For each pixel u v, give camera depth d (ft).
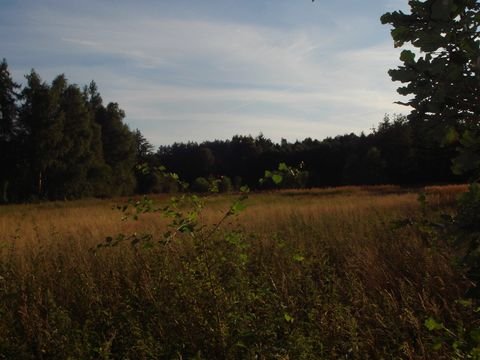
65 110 181.88
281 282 17.51
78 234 32.50
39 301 16.42
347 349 12.51
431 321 6.12
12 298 16.97
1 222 44.75
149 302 15.48
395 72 4.35
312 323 13.73
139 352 12.89
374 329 13.25
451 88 4.14
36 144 167.63
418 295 15.07
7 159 170.60
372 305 14.55
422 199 5.94
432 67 4.11
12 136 172.24
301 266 19.80
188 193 12.91
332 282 18.67
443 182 147.84
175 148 384.68
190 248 17.37
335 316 13.60
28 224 41.22
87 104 221.66
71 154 179.63
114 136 219.00
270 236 25.48
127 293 17.93
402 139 180.96
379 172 189.47
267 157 289.94
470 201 4.38
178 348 12.04
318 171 260.62
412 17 4.35
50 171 174.70
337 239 27.09
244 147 339.16
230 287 13.34
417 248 20.39
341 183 236.43
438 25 4.09
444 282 16.38
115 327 15.01
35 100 168.76
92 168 189.26
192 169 328.90
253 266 20.43
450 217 4.69
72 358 12.60
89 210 68.28
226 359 11.52
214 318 12.24
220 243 13.52
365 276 19.01
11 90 171.63
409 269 19.08
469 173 4.49
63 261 23.43
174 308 13.10
